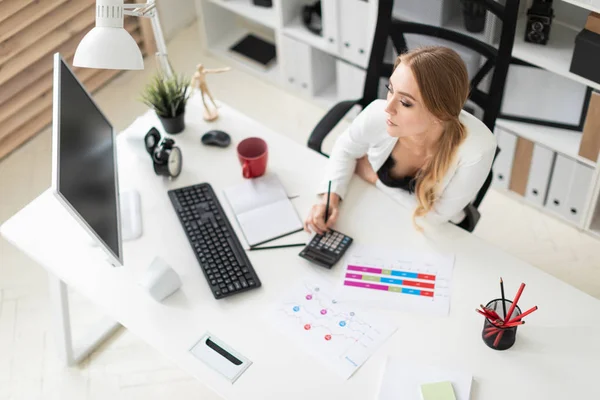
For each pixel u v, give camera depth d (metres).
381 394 1.71
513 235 2.95
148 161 2.25
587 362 1.73
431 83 1.73
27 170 3.22
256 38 3.77
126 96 3.52
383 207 2.10
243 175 2.19
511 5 2.01
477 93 2.24
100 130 2.08
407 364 1.76
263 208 2.11
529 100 2.75
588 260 2.85
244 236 2.05
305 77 3.42
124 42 1.83
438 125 1.88
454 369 1.74
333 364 1.77
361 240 2.03
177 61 3.72
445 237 2.02
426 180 1.99
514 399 1.68
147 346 2.65
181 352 1.81
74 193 1.74
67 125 1.82
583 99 2.64
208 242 2.02
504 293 1.88
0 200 3.11
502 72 2.14
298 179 2.20
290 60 3.40
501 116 2.85
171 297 1.92
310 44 3.24
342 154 2.15
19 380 2.58
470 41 2.18
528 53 2.61
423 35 2.25
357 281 1.93
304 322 1.85
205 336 1.84
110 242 1.86
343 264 1.97
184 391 2.53
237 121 2.37
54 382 2.57
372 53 2.32
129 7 2.01
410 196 2.10
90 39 1.82
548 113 2.76
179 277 1.96
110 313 1.90
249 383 1.75
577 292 1.87
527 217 3.01
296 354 1.79
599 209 2.90
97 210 1.85
